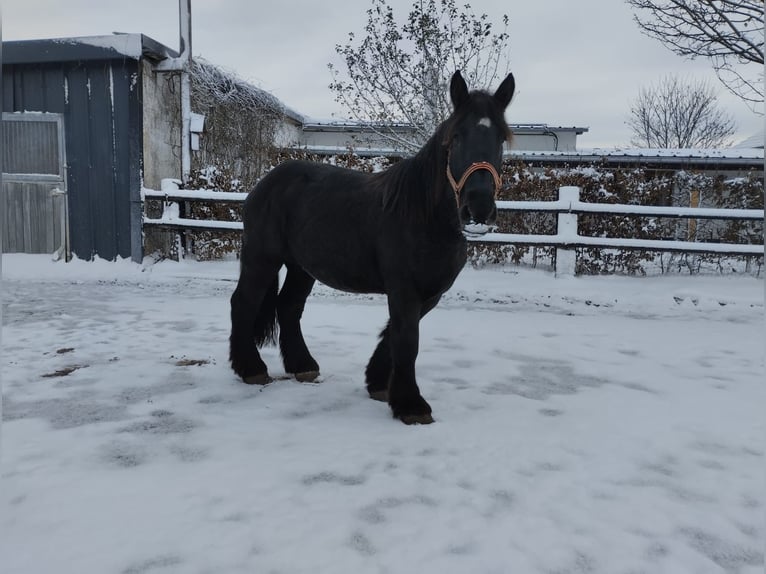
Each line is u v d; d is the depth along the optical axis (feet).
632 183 27.09
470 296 22.76
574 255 24.84
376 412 10.52
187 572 5.74
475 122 8.63
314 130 59.98
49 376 12.34
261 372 12.12
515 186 27.14
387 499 7.27
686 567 6.04
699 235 28.84
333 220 10.80
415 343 9.93
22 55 28.78
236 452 8.61
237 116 40.37
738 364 14.11
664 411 10.76
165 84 31.58
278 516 6.80
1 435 9.11
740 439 9.49
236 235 29.07
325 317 19.24
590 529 6.70
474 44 32.71
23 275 27.25
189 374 12.64
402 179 9.63
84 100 28.91
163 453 8.53
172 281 25.90
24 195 30.01
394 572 5.80
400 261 9.65
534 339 16.55
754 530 6.79
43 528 6.48
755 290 22.52
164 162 31.81
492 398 11.32
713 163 43.27
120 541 6.23
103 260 29.55
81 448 8.66
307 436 9.29
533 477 7.98
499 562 6.02
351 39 33.76
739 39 23.58
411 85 33.71
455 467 8.23
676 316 20.12
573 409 10.79
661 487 7.79
